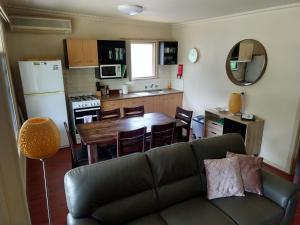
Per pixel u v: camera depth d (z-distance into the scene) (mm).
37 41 4328
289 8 3158
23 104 4293
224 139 2527
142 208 1976
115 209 1859
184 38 5441
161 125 2863
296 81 3207
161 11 3885
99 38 4891
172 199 2123
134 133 2705
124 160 2010
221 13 3990
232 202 2098
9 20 3580
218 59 4531
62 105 4227
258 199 2141
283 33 3287
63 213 2557
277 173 3473
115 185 1880
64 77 4703
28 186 3062
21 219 1613
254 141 3713
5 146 1446
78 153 3080
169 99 5590
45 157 1565
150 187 2062
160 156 2166
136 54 5535
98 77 4922
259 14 3592
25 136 1465
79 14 4398
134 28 5266
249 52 3832
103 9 3879
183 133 3984
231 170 2221
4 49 3104
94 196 1780
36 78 3910
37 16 4066
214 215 1943
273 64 3488
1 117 1407
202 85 5082
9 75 3273
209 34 4676
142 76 5746
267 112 3674
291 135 3354
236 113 3998
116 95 5168
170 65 6020
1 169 1468
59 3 3445
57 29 4215
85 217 1756
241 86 4090
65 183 1804
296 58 3170
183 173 2230
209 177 2229
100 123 3336
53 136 1540
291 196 2043
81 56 4418
